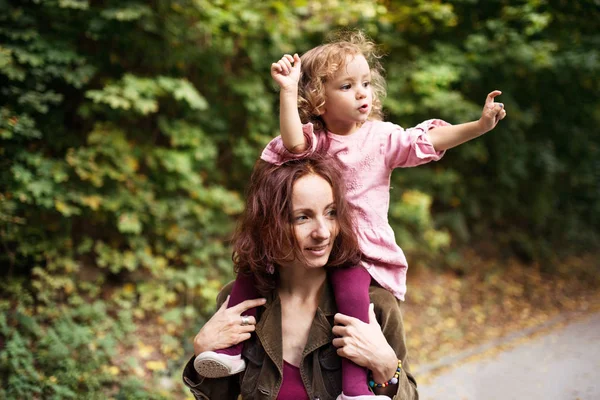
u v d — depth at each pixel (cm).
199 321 485
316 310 177
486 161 803
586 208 969
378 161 187
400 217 632
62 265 451
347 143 187
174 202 509
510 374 490
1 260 448
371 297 183
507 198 834
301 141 173
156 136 542
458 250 778
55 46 446
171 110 536
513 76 755
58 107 486
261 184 172
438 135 184
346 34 212
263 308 182
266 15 552
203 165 537
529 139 857
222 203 540
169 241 516
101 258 464
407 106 631
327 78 183
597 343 567
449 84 703
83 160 455
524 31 704
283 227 165
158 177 509
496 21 684
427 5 630
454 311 637
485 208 837
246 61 582
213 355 168
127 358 420
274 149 181
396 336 182
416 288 666
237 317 175
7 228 431
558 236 916
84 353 407
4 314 404
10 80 446
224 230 540
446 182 696
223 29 545
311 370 173
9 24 441
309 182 166
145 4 488
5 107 432
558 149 905
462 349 548
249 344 179
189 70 550
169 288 494
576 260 884
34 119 465
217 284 505
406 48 677
